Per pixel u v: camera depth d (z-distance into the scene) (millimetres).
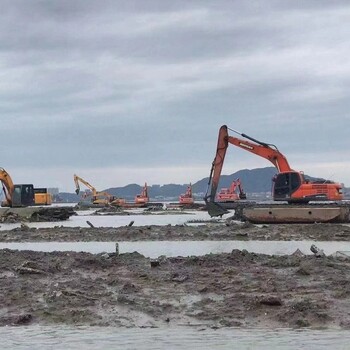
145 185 110562
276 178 38969
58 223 49844
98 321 11008
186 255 21531
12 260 17375
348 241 26391
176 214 72625
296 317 10773
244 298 12094
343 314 10930
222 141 40969
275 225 33344
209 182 41344
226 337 9773
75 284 13867
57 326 10742
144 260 17391
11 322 11000
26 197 59000
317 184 38344
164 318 11133
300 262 16016
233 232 29938
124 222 51781
